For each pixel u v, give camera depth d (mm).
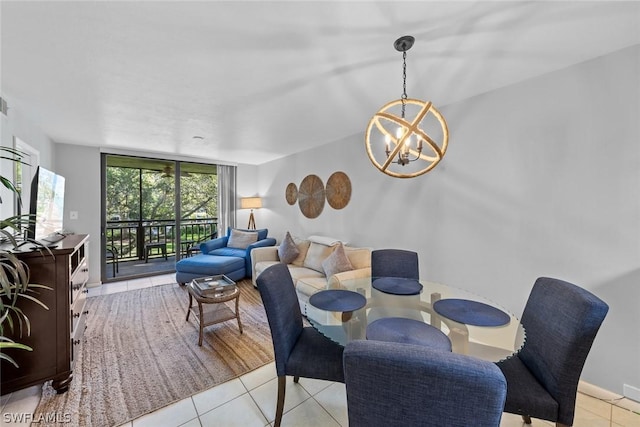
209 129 3160
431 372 667
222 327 2707
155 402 1677
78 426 1486
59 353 1714
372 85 2090
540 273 2000
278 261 3979
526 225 2064
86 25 1353
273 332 1475
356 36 1480
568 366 1101
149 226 4871
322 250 3426
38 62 1690
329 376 1433
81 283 2215
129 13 1271
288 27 1393
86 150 3887
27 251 1590
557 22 1387
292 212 4730
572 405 1097
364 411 770
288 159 4797
